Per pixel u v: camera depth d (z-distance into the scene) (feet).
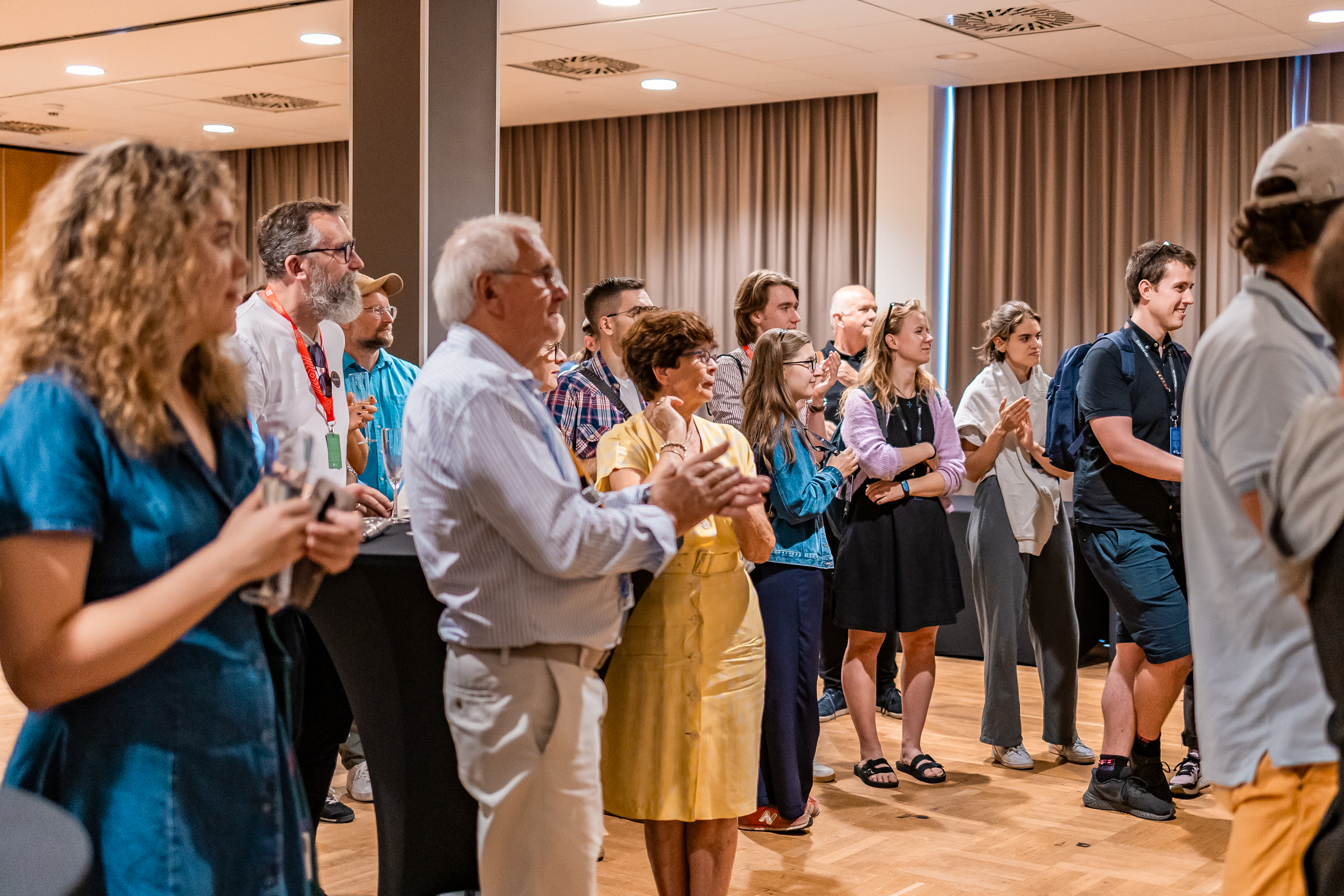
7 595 4.06
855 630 13.52
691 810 8.34
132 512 4.28
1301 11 19.72
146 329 4.23
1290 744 4.86
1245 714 5.00
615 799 8.50
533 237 6.68
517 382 6.49
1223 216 23.98
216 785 4.39
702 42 22.16
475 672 6.39
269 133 32.17
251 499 4.34
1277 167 4.94
